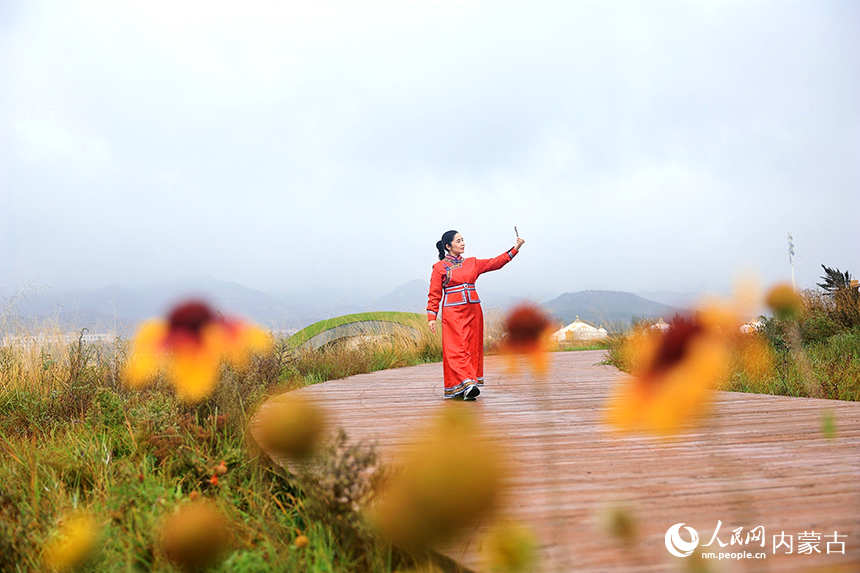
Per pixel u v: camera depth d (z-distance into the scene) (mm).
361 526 1817
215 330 671
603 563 1704
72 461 3355
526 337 928
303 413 582
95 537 2080
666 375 460
